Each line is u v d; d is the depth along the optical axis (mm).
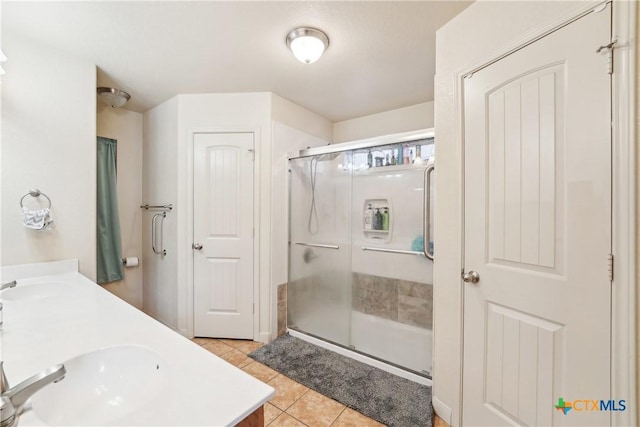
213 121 2561
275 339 2596
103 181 2711
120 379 892
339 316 2586
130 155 2965
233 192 2574
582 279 1016
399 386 1888
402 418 1581
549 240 1112
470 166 1422
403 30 1681
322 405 1706
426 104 2820
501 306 1288
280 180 2662
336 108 2975
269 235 2559
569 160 1051
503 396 1276
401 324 2270
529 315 1182
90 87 1995
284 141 2695
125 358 917
